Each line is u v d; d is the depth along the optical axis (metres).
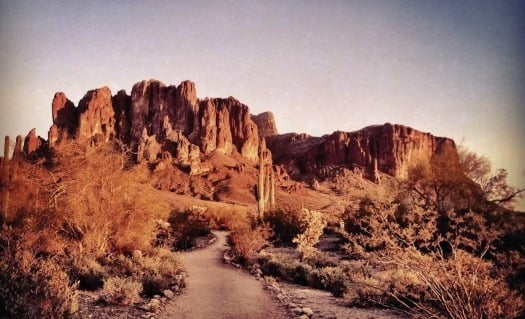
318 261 18.72
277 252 24.50
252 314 8.91
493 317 5.41
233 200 101.94
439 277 5.86
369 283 9.43
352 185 129.50
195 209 55.25
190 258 22.22
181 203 77.56
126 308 8.58
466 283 5.63
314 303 10.09
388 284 8.20
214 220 55.62
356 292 10.34
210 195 103.50
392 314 8.34
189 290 11.78
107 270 12.67
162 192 88.31
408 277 7.38
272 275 15.62
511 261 5.69
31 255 9.70
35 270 7.27
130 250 17.77
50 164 17.12
